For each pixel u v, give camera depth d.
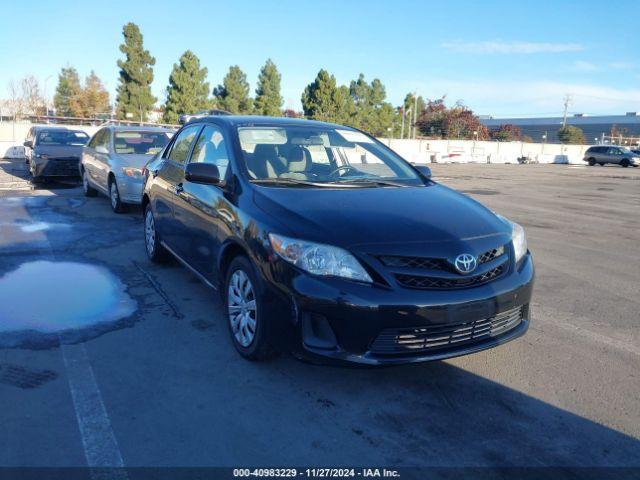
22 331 4.19
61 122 40.12
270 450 2.79
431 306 3.14
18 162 22.14
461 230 3.46
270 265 3.35
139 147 10.23
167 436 2.88
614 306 5.27
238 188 4.01
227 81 48.12
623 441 2.95
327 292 3.12
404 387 3.48
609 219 11.20
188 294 5.16
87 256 6.50
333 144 4.86
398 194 3.98
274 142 4.58
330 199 3.71
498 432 3.01
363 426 3.03
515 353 4.05
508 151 48.50
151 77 44.59
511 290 3.45
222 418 3.06
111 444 2.79
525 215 11.49
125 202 9.27
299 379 3.53
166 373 3.57
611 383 3.61
